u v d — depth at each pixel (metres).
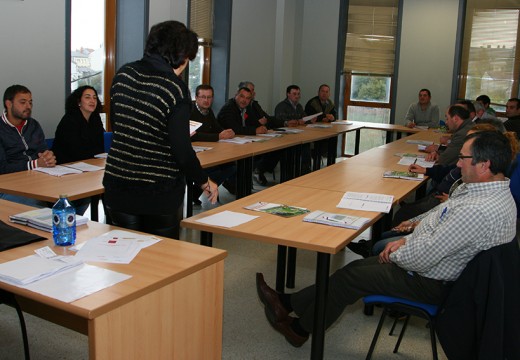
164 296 1.63
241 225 2.27
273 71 8.32
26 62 4.33
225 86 7.05
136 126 2.09
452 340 1.95
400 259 2.11
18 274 1.57
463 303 1.93
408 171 3.79
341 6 8.51
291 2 8.29
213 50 7.04
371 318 2.98
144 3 5.39
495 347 1.84
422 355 2.59
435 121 7.78
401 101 8.48
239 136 5.46
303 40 8.80
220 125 5.68
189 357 1.78
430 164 4.16
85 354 2.48
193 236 4.21
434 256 2.02
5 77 4.17
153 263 1.74
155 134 2.09
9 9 4.14
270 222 2.34
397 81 8.46
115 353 1.49
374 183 3.33
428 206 3.46
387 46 8.46
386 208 2.66
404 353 2.61
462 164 2.08
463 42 8.14
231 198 5.68
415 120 7.83
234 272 3.61
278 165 7.89
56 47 4.59
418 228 2.28
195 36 2.15
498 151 2.00
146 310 1.57
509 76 7.97
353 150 8.95
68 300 1.44
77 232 2.05
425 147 5.09
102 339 1.44
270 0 7.93
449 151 3.88
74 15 5.01
